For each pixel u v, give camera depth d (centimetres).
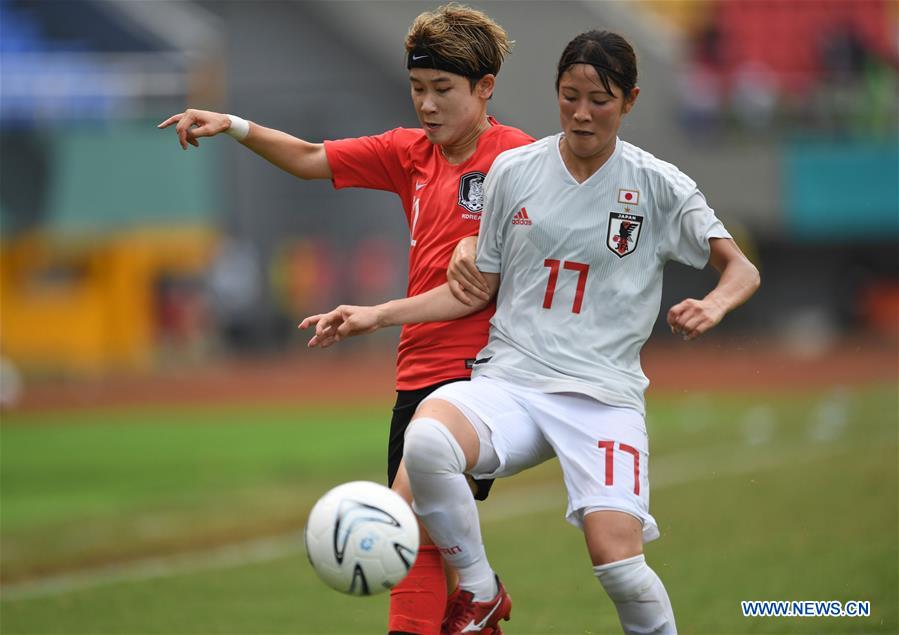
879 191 9675
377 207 9819
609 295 1616
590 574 2684
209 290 9412
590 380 1600
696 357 9125
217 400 7044
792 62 9919
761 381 7575
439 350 1770
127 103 7525
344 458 4797
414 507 1571
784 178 9656
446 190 1777
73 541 3170
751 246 9875
